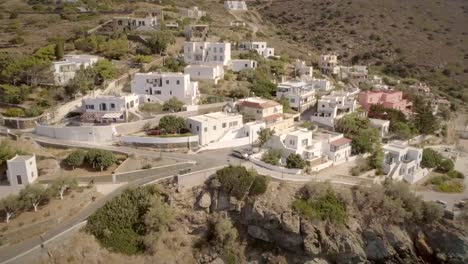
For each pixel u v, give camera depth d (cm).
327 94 11750
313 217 6631
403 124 10331
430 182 8638
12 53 12219
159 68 11612
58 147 7800
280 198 6819
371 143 9012
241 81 12031
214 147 8494
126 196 6550
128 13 17512
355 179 7656
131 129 8500
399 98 12156
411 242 6944
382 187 7269
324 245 6506
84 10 18200
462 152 10769
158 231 6406
